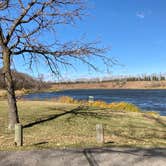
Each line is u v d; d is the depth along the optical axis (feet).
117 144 41.29
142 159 31.01
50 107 80.53
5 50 51.16
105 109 80.18
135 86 653.30
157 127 60.29
